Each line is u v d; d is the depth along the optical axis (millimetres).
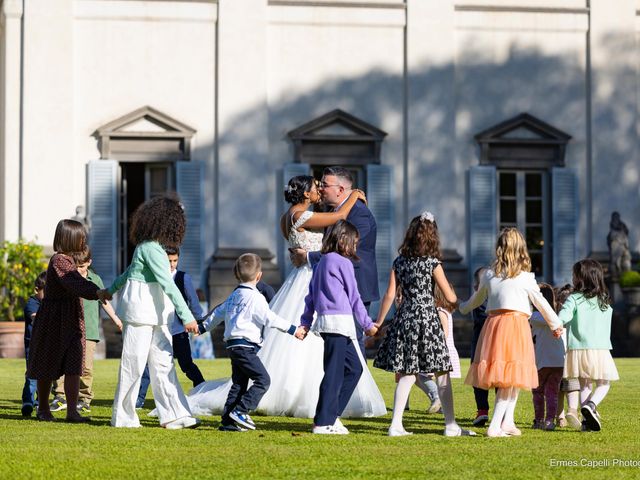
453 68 47969
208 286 45938
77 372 17562
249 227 46469
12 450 13812
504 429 16375
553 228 48438
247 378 16906
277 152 46906
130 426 16766
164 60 46250
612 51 49000
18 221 45406
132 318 16594
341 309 16094
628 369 33062
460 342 46531
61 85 45656
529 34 48625
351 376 16594
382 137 47312
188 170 46156
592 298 17750
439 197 47750
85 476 11961
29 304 20422
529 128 48375
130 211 46719
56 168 45531
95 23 45938
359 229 18219
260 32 46750
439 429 17281
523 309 16188
